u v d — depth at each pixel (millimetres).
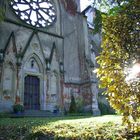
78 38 31500
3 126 10648
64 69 28625
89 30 34562
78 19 32188
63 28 30547
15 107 22734
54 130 7008
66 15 31500
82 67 29828
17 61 24359
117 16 5035
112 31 4969
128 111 4613
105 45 5051
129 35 4723
